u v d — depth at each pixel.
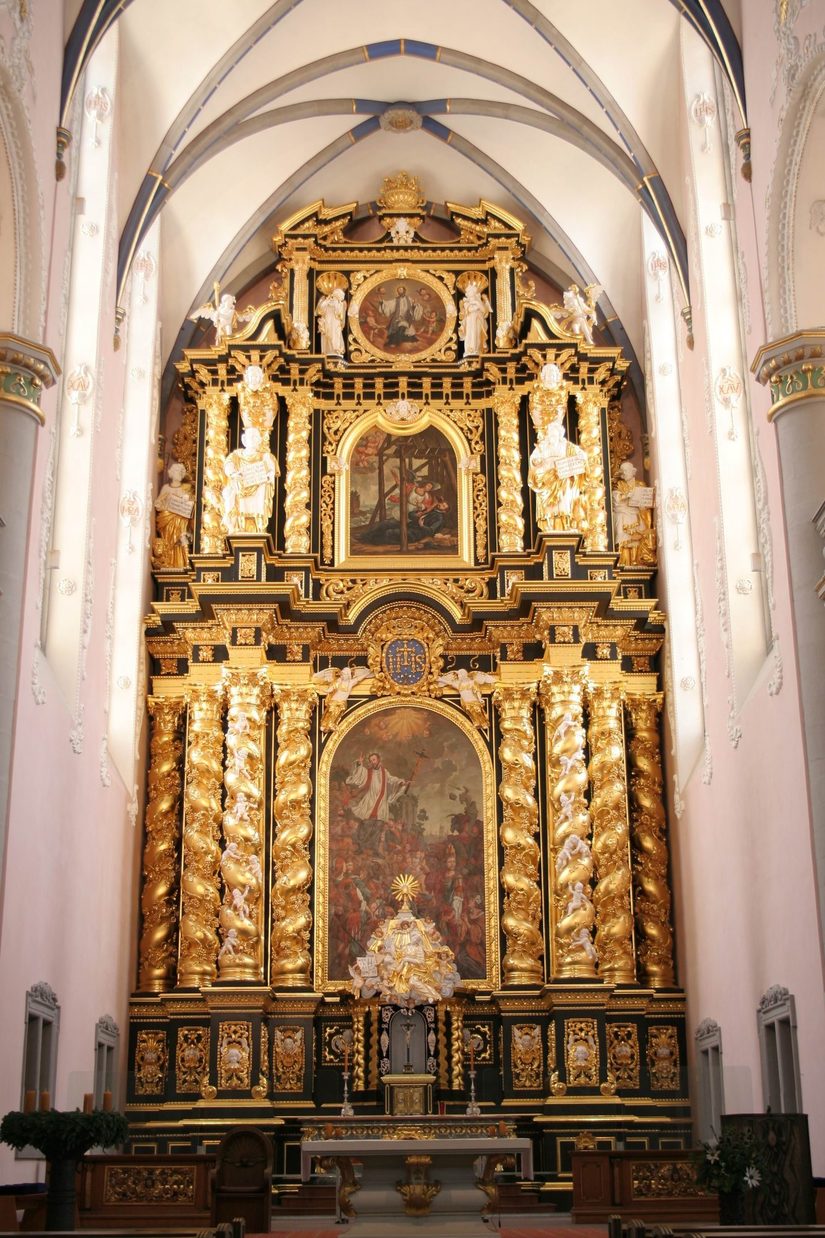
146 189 22.47
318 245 26.27
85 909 19.45
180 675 24.12
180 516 25.14
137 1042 22.45
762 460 17.80
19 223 16.36
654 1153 17.64
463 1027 22.53
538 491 24.66
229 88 22.81
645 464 25.67
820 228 16.53
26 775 16.22
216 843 23.17
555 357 25.25
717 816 20.28
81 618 19.02
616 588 23.67
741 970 18.95
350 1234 15.17
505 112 24.39
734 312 20.38
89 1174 16.08
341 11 22.38
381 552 24.98
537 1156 21.56
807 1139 13.10
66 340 20.08
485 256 26.25
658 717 24.33
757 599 19.23
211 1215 15.48
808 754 15.00
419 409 25.56
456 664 24.52
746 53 17.89
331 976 22.91
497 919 23.14
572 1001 22.08
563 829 23.00
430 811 23.70
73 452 19.66
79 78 17.92
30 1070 16.67
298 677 24.00
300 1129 21.47
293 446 25.09
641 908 23.44
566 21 21.66
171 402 26.25
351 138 25.42
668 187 22.52
